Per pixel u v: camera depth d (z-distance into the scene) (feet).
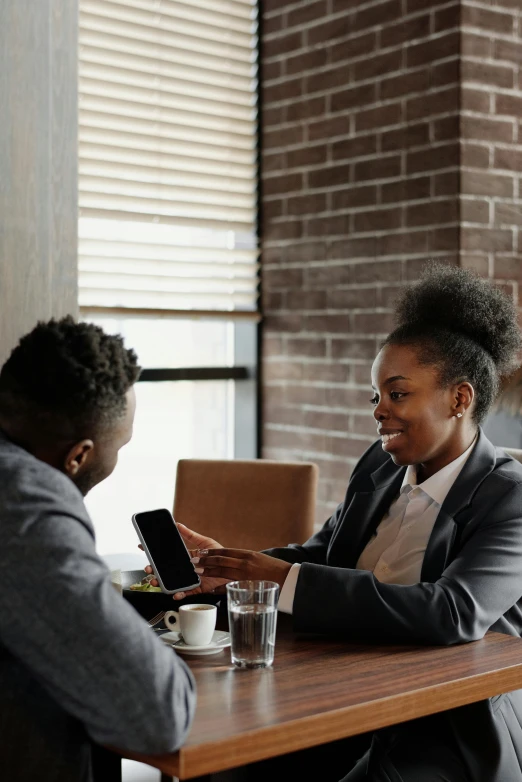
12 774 3.70
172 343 11.78
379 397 5.57
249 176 11.94
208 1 11.45
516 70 9.96
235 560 5.28
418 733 5.08
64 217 7.22
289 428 11.75
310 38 11.21
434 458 5.66
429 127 9.91
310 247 11.34
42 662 3.51
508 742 5.00
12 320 6.99
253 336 12.10
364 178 10.63
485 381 5.66
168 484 11.98
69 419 3.91
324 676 4.45
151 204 11.18
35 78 7.05
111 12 10.80
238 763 3.73
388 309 10.41
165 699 3.53
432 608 4.92
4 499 3.61
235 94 11.76
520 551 5.26
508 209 9.97
